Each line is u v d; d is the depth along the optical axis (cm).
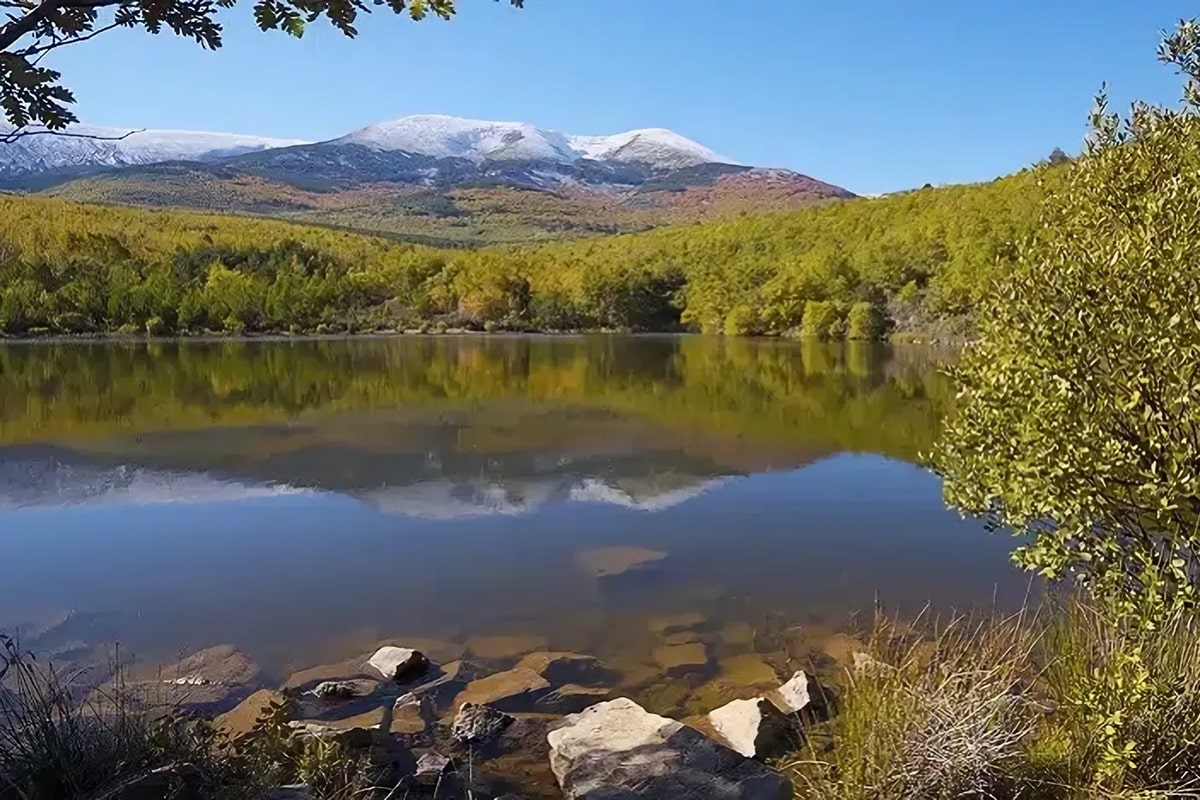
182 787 341
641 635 705
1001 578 845
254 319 5597
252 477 1293
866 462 1423
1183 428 333
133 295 5072
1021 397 384
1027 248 422
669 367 3303
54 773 330
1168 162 389
